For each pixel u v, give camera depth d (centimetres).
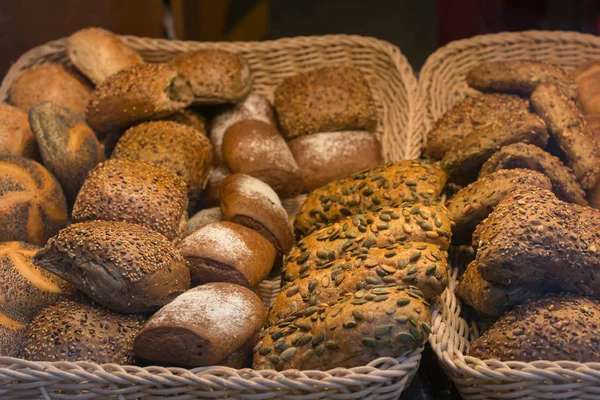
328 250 84
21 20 114
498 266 79
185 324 76
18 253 86
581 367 72
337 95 108
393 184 91
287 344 77
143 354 78
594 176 91
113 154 99
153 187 88
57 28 118
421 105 107
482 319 86
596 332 76
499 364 74
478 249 81
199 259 86
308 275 83
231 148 101
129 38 115
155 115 102
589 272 79
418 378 81
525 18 116
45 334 79
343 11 140
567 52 113
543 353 76
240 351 79
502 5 115
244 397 74
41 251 80
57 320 80
